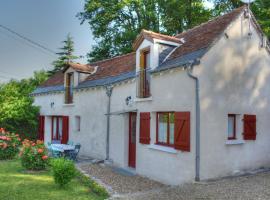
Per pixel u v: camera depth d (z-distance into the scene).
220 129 10.71
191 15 25.86
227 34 11.12
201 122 10.25
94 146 16.75
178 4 24.97
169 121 11.69
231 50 11.27
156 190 9.47
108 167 14.45
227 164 10.84
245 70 11.67
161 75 11.87
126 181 11.80
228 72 11.12
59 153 15.38
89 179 11.16
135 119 14.12
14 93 23.12
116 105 15.09
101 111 16.31
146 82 13.09
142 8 27.34
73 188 9.91
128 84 14.19
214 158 10.48
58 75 24.94
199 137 10.15
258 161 11.94
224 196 8.23
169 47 13.09
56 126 21.61
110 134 15.48
